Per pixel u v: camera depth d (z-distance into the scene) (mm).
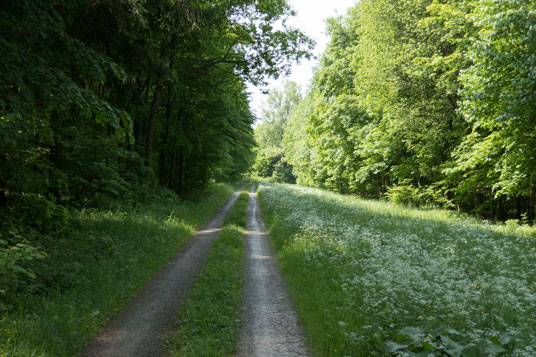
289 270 9938
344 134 33875
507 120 11875
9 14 6258
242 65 19125
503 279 7395
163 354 5148
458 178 19359
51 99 6688
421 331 4918
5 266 5574
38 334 4840
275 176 91188
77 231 10148
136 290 7910
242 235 16109
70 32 9922
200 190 32562
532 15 10039
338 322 5871
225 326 6004
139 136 22297
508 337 4633
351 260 9648
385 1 21703
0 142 6094
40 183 9125
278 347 5496
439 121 20578
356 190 40219
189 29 13336
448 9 16062
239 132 29719
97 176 13438
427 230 13672
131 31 10992
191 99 25125
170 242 12586
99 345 5316
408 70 19578
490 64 11586
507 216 23828
